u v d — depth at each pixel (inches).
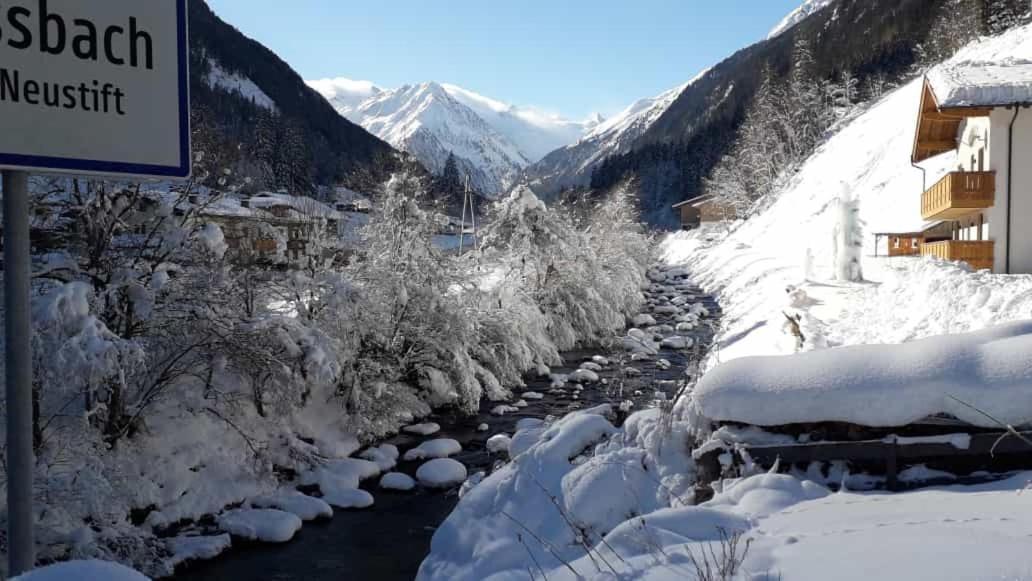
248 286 564.4
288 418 582.2
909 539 142.6
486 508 246.2
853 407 209.3
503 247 1047.0
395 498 496.7
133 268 475.8
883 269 1032.8
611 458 241.0
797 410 213.6
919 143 1019.9
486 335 810.2
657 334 1027.9
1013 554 125.3
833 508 179.9
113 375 412.2
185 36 101.2
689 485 227.3
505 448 567.8
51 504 368.8
